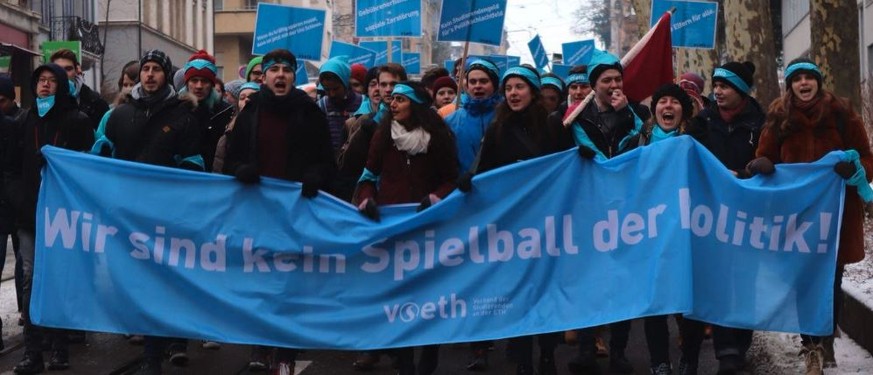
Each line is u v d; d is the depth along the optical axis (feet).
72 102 28.35
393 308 24.13
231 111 31.35
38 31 124.88
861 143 24.48
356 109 33.45
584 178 23.91
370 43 74.79
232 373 28.09
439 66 34.06
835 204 23.72
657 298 22.98
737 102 25.63
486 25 41.65
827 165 23.73
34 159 27.84
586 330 27.53
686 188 23.16
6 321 34.30
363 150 26.43
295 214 24.40
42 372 27.76
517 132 24.68
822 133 24.45
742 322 23.62
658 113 25.81
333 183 26.18
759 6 57.77
